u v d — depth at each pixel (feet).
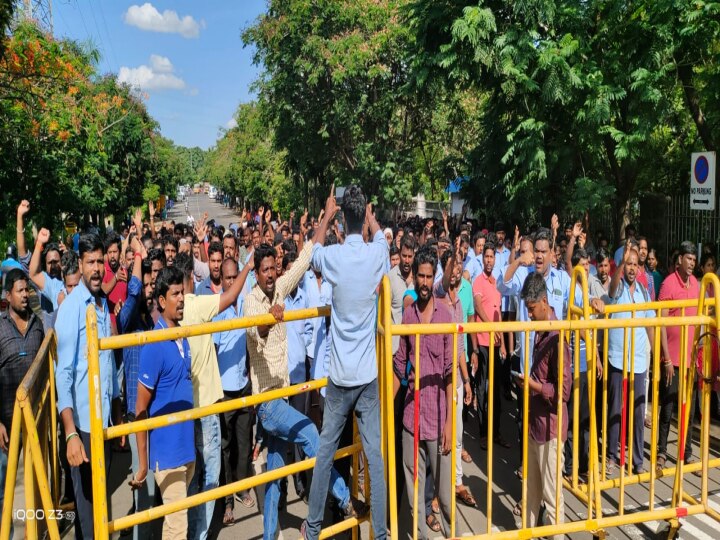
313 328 19.79
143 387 12.83
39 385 13.24
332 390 12.69
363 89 73.10
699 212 40.19
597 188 40.45
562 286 21.49
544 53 36.94
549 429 15.10
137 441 12.79
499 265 29.84
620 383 19.60
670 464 20.31
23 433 11.55
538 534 13.80
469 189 52.06
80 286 15.29
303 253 15.06
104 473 10.93
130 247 26.81
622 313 19.72
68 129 52.90
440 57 41.01
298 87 75.20
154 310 17.97
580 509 17.40
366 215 13.65
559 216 45.32
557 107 40.75
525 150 39.91
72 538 15.93
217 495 12.33
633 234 38.93
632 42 37.91
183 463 13.26
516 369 22.49
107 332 15.84
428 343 15.10
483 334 22.29
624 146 38.17
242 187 199.62
